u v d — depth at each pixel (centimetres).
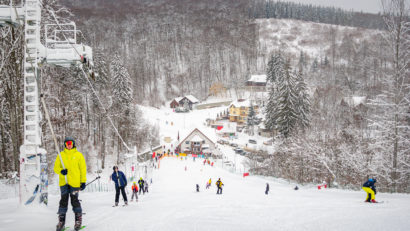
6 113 2842
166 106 13825
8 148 2936
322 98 8838
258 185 3597
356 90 10781
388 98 2548
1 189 1828
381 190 2575
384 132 2561
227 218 670
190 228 546
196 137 8238
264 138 9206
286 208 901
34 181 715
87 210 829
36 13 741
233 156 7425
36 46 746
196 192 2745
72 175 517
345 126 3850
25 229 518
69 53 796
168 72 16412
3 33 1853
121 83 5269
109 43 18825
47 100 2525
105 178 4091
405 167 2469
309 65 18650
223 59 18100
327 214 714
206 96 14900
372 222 559
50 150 3161
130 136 5559
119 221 624
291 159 3934
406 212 687
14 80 2206
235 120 11162
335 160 3309
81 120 5325
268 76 13112
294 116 5825
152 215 719
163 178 4503
